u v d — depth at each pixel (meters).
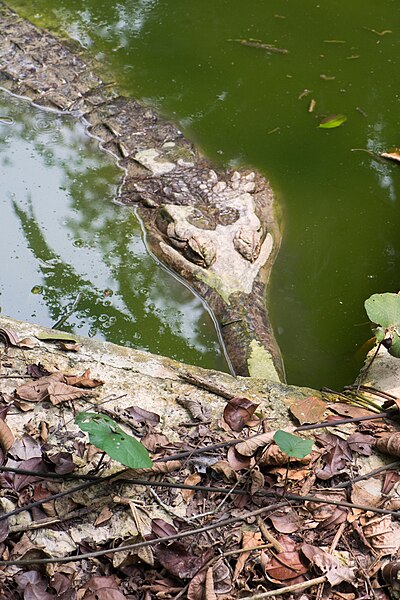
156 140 4.36
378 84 4.75
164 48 5.03
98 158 4.27
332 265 3.63
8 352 2.68
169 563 2.04
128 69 4.87
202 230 3.68
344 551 2.12
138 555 2.05
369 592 2.03
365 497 2.25
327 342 3.26
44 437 2.35
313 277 3.58
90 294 3.46
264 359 3.15
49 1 5.42
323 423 2.44
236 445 2.31
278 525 2.16
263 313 3.40
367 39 5.11
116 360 2.70
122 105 4.60
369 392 2.63
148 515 2.17
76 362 2.67
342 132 4.41
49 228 3.79
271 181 4.09
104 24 5.22
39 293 3.44
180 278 3.60
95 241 3.74
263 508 2.19
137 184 4.07
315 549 2.09
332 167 4.20
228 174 4.12
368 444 2.40
